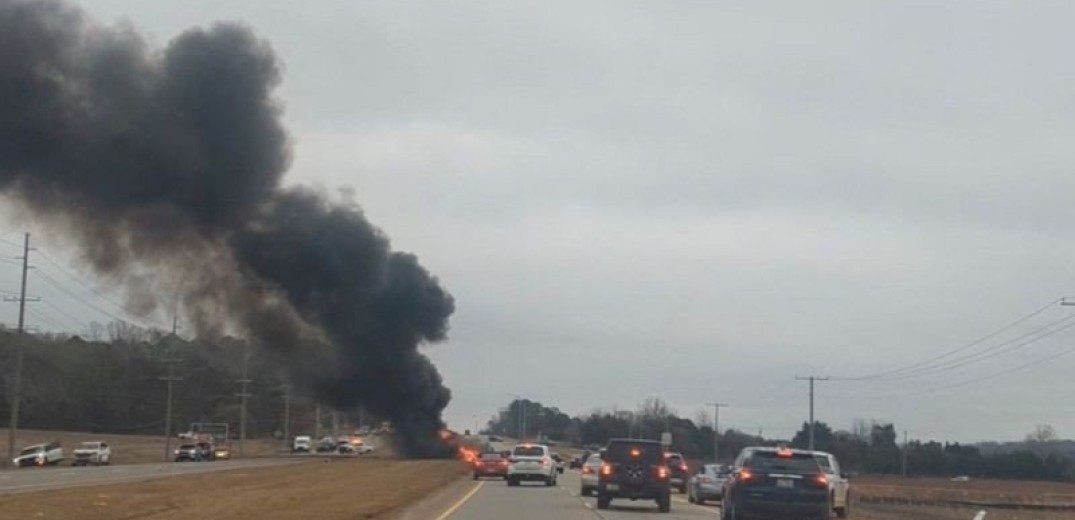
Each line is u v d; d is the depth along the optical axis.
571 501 45.34
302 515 36.75
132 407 136.12
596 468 49.47
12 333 122.00
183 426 135.88
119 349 137.00
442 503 43.00
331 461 102.25
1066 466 122.50
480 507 40.28
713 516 38.78
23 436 120.12
